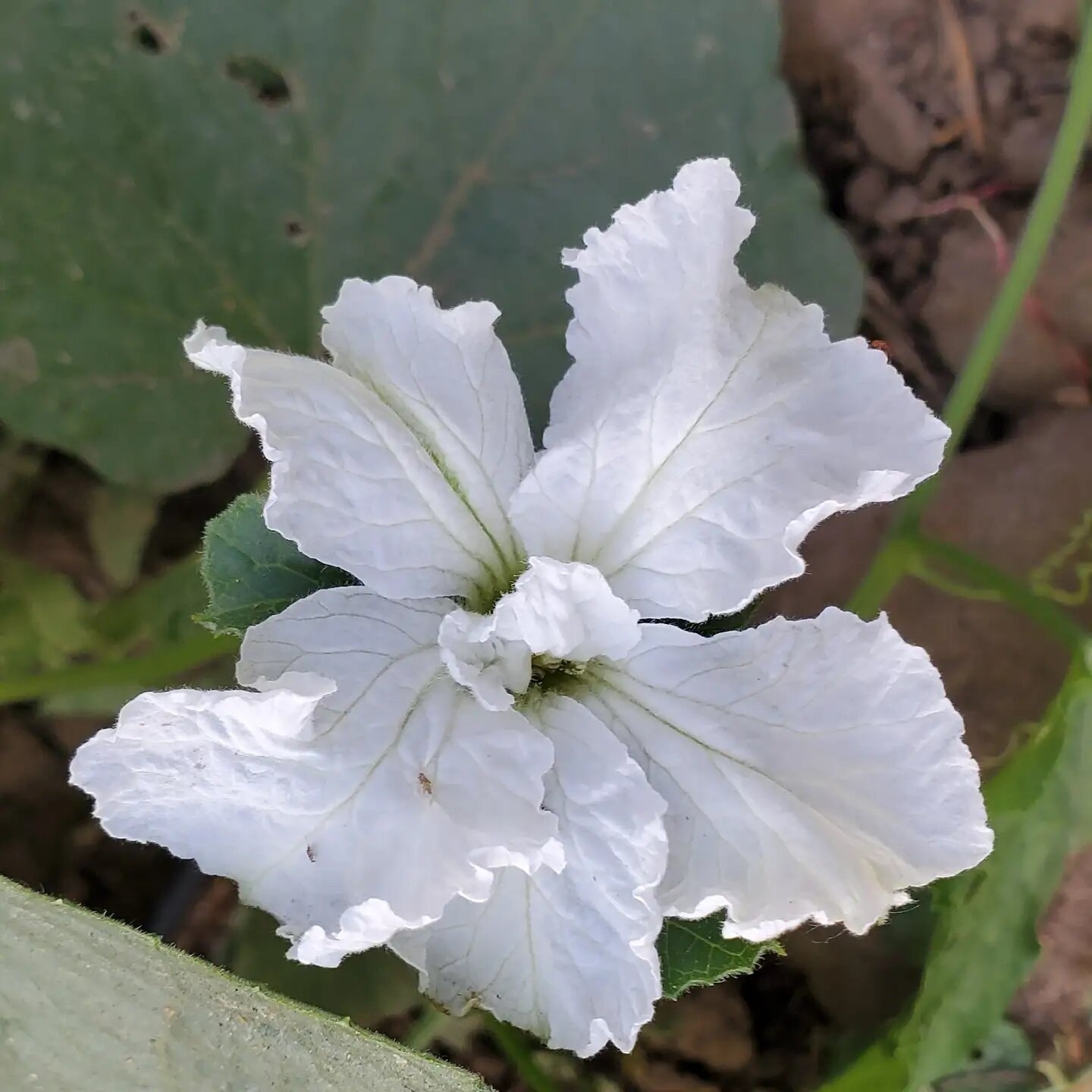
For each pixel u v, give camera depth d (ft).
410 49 0.83
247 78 0.82
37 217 0.80
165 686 0.85
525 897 0.58
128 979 0.62
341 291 0.57
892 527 0.77
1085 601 0.89
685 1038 0.90
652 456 0.58
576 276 0.86
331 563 0.55
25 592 0.88
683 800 0.57
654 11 0.84
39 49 0.79
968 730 0.89
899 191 0.99
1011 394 0.97
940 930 0.75
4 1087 0.65
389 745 0.55
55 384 0.83
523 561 0.60
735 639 0.58
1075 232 0.94
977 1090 0.90
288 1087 0.64
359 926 0.51
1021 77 0.97
